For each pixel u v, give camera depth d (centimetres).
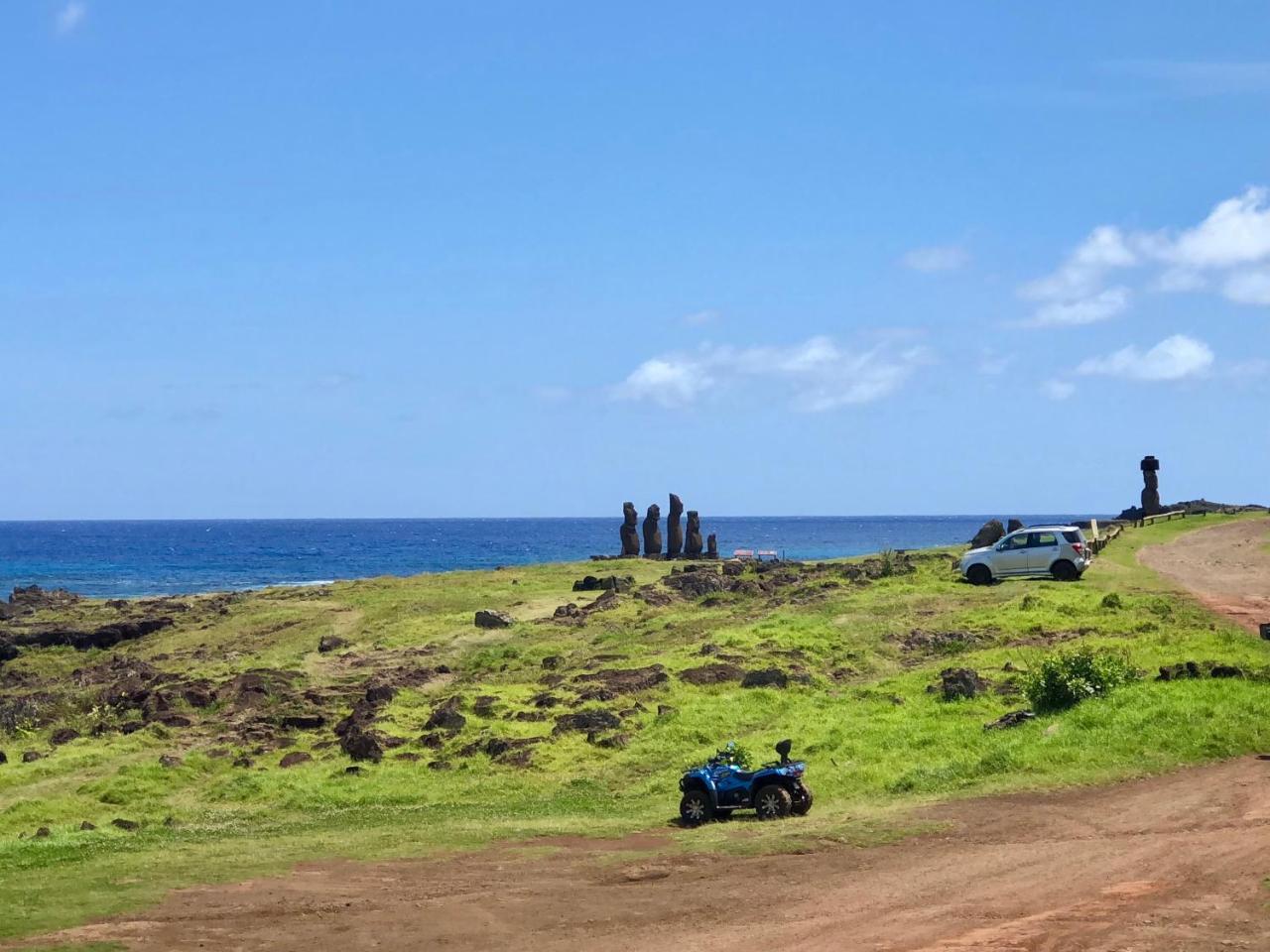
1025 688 3133
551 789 2962
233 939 1505
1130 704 2769
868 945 1380
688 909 1605
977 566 5372
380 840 2261
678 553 8494
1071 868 1686
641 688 3812
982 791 2325
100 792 3167
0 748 3922
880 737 2978
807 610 5022
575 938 1490
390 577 7794
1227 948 1274
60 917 1625
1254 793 2075
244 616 6538
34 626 6775
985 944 1346
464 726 3566
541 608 5988
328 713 4031
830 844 1970
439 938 1502
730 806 2344
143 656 5934
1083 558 5259
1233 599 4531
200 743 3741
